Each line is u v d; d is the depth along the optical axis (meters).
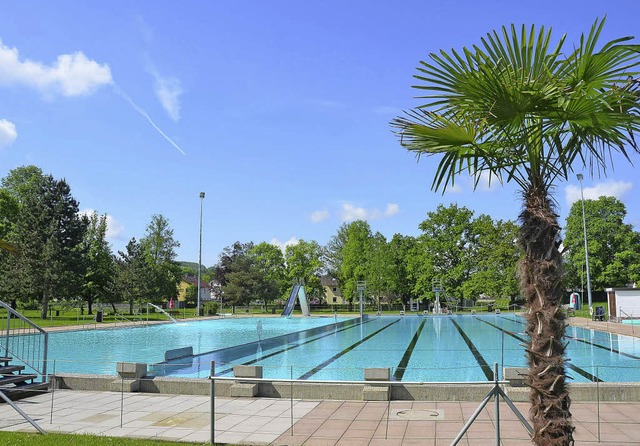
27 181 60.19
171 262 64.19
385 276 63.62
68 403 11.01
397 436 8.26
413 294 64.69
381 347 24.14
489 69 4.58
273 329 35.94
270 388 11.47
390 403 10.58
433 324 39.66
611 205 59.81
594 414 9.34
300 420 9.35
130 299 52.28
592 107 4.74
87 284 49.50
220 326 38.91
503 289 54.69
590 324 32.28
